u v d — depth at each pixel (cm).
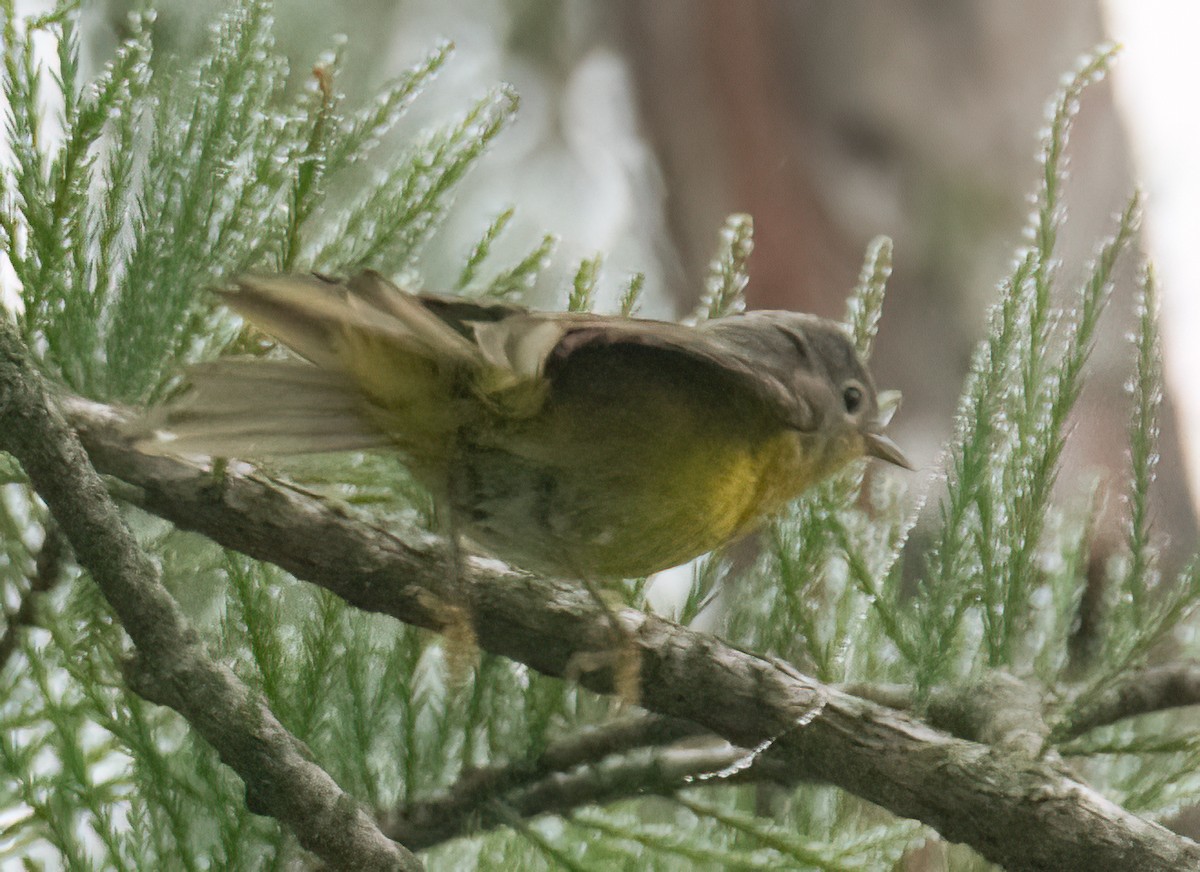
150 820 314
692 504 317
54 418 312
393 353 315
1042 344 315
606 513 317
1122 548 320
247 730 312
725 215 415
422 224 316
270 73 315
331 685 315
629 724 316
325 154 314
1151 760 317
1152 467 318
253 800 312
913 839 315
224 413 315
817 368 321
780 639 317
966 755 315
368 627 316
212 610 317
